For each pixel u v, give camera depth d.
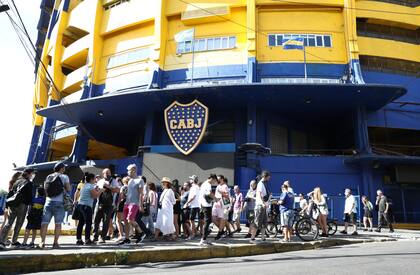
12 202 7.22
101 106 21.64
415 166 19.77
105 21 25.23
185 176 19.31
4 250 6.73
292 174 19.52
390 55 22.52
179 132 19.73
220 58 21.64
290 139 22.91
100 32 25.14
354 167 19.58
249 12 21.31
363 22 23.42
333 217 16.69
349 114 21.95
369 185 19.03
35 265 5.79
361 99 19.64
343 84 17.83
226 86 18.34
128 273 5.50
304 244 9.30
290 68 21.09
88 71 24.39
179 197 10.34
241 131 21.28
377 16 22.84
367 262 6.23
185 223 10.16
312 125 24.48
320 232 12.22
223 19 22.22
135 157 21.52
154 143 21.89
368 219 14.84
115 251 6.63
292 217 9.74
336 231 13.05
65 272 5.68
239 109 21.66
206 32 22.39
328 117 22.97
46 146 29.30
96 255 6.40
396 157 18.56
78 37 30.33
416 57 23.03
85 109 22.38
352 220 12.62
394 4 23.55
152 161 20.14
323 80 20.86
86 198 8.06
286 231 9.55
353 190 19.19
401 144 24.42
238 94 19.44
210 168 19.08
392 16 23.06
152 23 23.50
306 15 22.11
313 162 19.67
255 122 20.42
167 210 9.27
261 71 21.11
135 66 23.23
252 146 19.44
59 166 7.54
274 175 19.48
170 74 22.00
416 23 23.48
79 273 5.57
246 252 8.20
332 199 16.94
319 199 11.49
